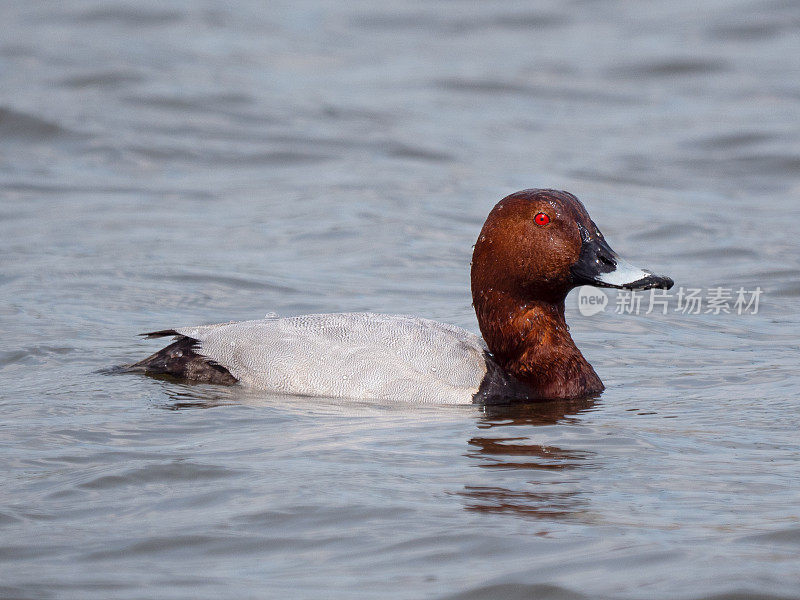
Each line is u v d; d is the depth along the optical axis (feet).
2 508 22.70
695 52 101.35
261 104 86.22
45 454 26.12
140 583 19.38
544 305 33.55
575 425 29.35
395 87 93.09
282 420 29.25
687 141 79.25
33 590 19.06
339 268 51.26
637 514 22.44
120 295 45.55
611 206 64.28
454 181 69.87
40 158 73.00
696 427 29.04
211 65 96.68
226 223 59.67
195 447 26.76
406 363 32.19
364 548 20.84
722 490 23.85
